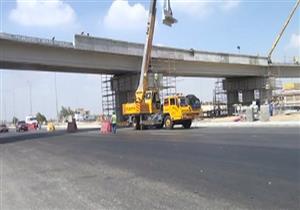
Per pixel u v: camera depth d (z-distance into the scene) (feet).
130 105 154.51
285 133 87.86
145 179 40.06
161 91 188.96
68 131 180.96
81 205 31.04
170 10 140.26
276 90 286.66
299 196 28.94
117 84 216.13
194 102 140.26
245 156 51.57
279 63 277.44
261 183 34.06
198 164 47.52
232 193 31.17
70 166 54.54
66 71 196.95
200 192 32.30
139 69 203.31
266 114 151.53
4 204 33.78
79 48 173.58
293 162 43.78
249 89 275.80
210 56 230.48
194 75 245.04
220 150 60.54
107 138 108.99
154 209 27.96
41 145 98.48
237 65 254.88
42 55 166.09
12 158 71.82
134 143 84.79
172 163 50.01
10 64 164.55
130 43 194.29
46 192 37.45
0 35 148.87
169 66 209.97
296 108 263.29
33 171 52.49
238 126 136.15
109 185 38.29
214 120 195.42
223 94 294.66
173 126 143.74
